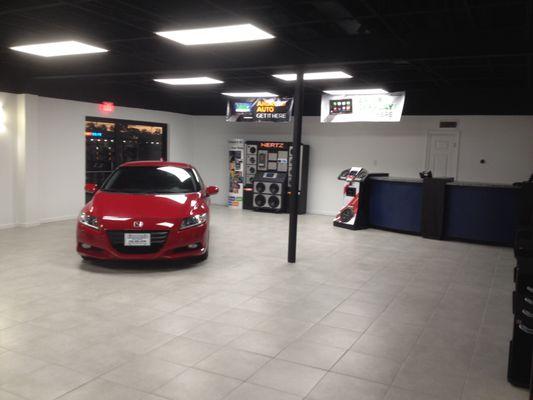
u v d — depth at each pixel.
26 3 4.06
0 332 3.32
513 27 4.28
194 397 2.49
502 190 7.23
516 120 8.28
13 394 2.48
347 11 4.02
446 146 8.92
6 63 6.93
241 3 3.79
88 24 4.73
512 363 2.72
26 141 7.51
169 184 5.77
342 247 6.83
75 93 8.36
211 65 5.84
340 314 3.92
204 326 3.54
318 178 10.30
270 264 5.60
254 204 10.60
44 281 4.59
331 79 7.53
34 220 7.75
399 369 2.92
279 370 2.85
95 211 5.02
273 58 5.43
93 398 2.46
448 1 3.76
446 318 3.90
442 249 6.93
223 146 11.38
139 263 5.40
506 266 5.93
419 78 7.26
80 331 3.37
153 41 5.20
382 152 9.56
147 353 3.03
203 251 5.20
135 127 9.95
